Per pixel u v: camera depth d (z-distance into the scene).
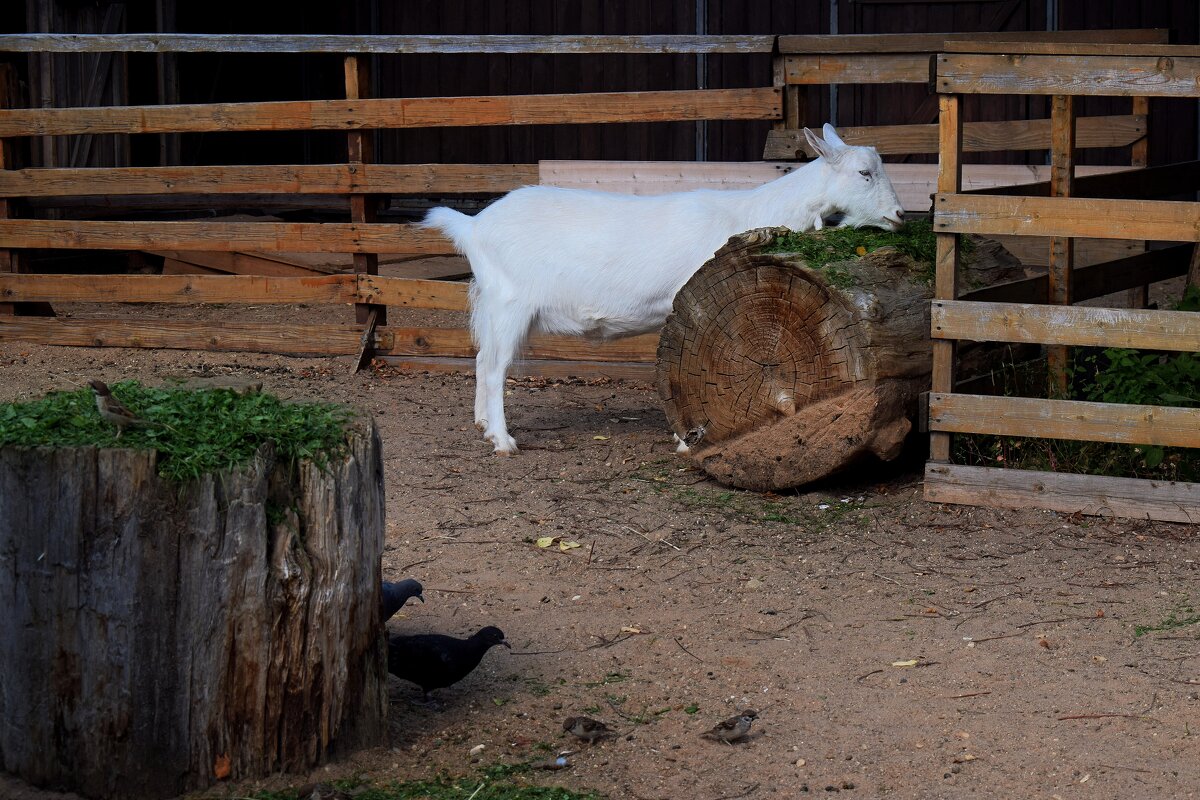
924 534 6.48
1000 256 7.77
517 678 4.98
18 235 10.62
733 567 6.12
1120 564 6.02
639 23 16.02
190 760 3.95
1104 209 6.36
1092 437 6.54
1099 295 7.98
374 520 4.24
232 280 10.29
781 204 7.66
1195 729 4.45
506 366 8.01
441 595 5.78
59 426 4.02
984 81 6.45
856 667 5.03
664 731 4.54
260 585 3.92
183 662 3.89
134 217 13.70
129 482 3.78
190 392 4.49
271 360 10.33
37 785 3.95
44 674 3.89
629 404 9.27
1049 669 4.95
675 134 16.03
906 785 4.12
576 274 7.79
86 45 10.16
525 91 16.34
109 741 3.90
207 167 10.16
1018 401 6.62
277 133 16.88
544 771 4.25
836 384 6.85
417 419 8.72
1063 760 4.26
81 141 13.88
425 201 16.38
